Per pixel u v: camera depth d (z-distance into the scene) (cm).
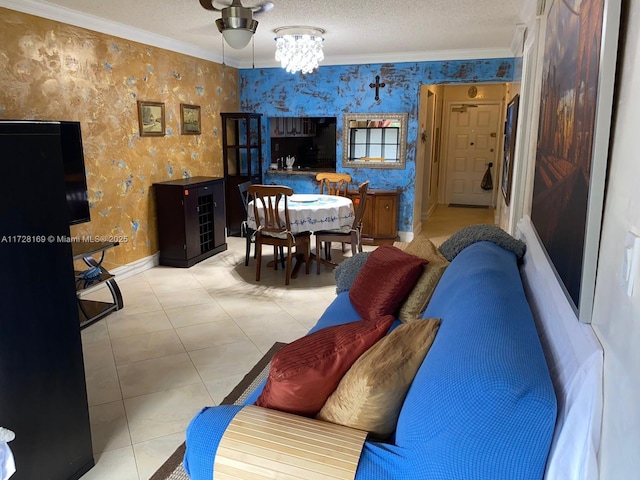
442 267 233
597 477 94
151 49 477
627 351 81
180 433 224
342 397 131
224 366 288
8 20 330
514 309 135
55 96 372
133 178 465
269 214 431
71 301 185
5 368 159
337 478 115
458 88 870
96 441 218
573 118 121
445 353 119
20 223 160
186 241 489
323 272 480
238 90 657
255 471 121
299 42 429
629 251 81
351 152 632
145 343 318
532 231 223
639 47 82
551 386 100
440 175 917
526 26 369
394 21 408
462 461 100
